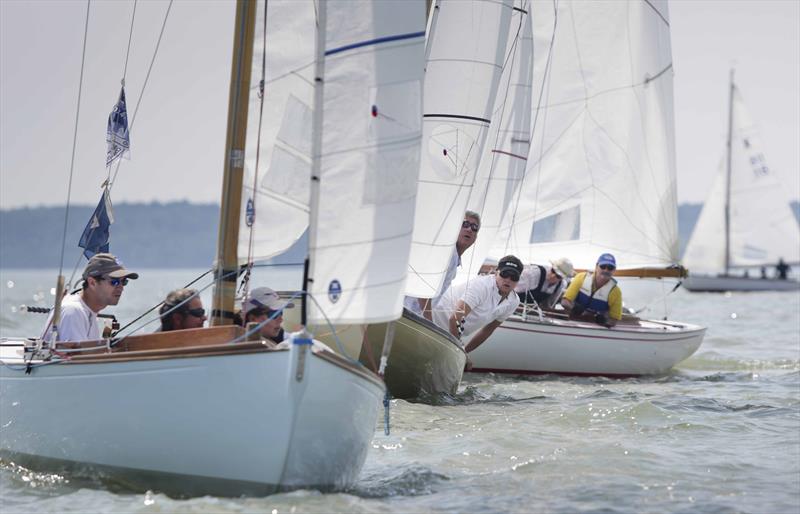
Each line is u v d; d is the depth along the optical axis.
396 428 31.64
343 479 22.92
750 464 27.36
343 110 21.45
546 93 57.03
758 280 171.38
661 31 58.97
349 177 21.42
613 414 34.59
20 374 23.95
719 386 44.16
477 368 47.03
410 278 35.53
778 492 24.41
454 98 37.28
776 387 43.38
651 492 24.25
